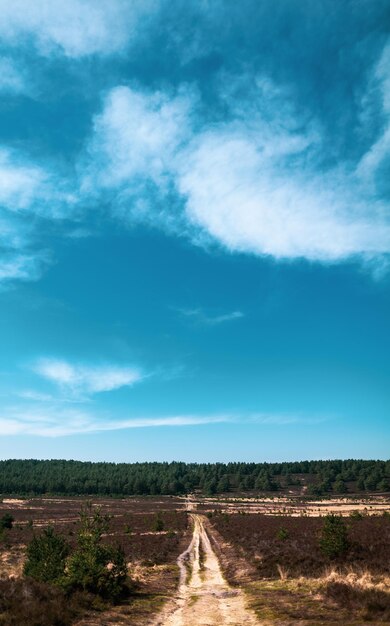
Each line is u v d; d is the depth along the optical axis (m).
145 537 56.88
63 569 20.42
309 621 14.04
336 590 17.33
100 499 185.00
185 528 74.25
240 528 62.25
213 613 16.50
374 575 20.47
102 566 19.61
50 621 13.87
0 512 112.75
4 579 19.59
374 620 13.64
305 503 155.75
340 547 26.03
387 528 40.47
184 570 30.53
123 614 16.41
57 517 101.44
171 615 16.52
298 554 28.80
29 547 21.88
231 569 29.31
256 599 18.55
